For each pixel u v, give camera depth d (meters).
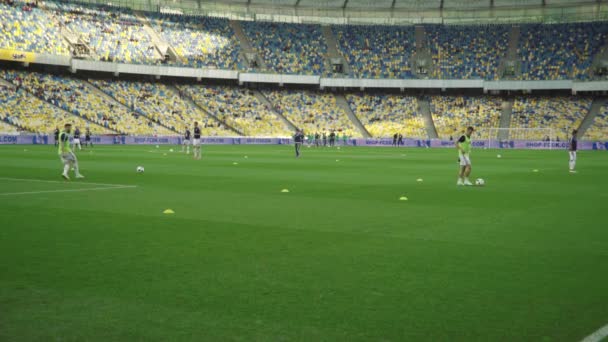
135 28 84.19
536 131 81.25
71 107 72.06
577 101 86.31
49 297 7.27
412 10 97.50
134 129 74.06
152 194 18.67
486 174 29.03
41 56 72.12
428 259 9.52
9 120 65.56
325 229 12.32
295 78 87.50
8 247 10.23
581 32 89.94
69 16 79.69
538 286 7.93
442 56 91.12
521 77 86.94
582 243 10.91
